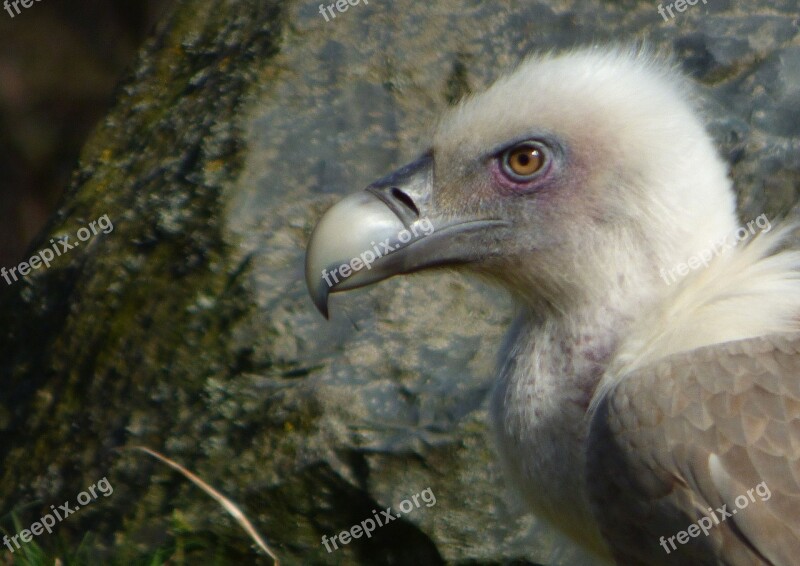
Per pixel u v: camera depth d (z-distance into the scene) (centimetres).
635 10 1376
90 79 2678
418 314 1229
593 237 907
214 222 1278
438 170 946
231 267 1254
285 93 1345
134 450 1219
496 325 1226
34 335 1350
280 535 1166
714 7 1361
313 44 1373
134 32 2684
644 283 895
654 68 965
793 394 788
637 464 802
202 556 1171
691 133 909
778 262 877
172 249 1289
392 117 1338
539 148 919
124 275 1302
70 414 1277
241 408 1200
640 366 845
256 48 1393
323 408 1182
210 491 1118
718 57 1327
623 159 900
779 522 764
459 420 1173
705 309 856
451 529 1145
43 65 2691
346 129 1327
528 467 907
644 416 805
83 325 1303
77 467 1245
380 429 1169
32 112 2645
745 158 1270
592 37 1366
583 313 905
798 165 1271
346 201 938
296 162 1307
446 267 950
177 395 1226
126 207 1348
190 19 1503
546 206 920
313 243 925
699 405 793
